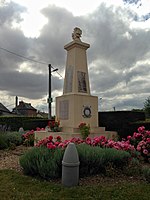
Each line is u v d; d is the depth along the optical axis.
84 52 10.78
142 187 4.20
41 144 6.02
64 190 4.04
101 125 12.26
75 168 4.36
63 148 5.42
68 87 10.55
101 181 4.62
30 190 4.07
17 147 9.91
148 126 9.48
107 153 5.23
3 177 4.83
